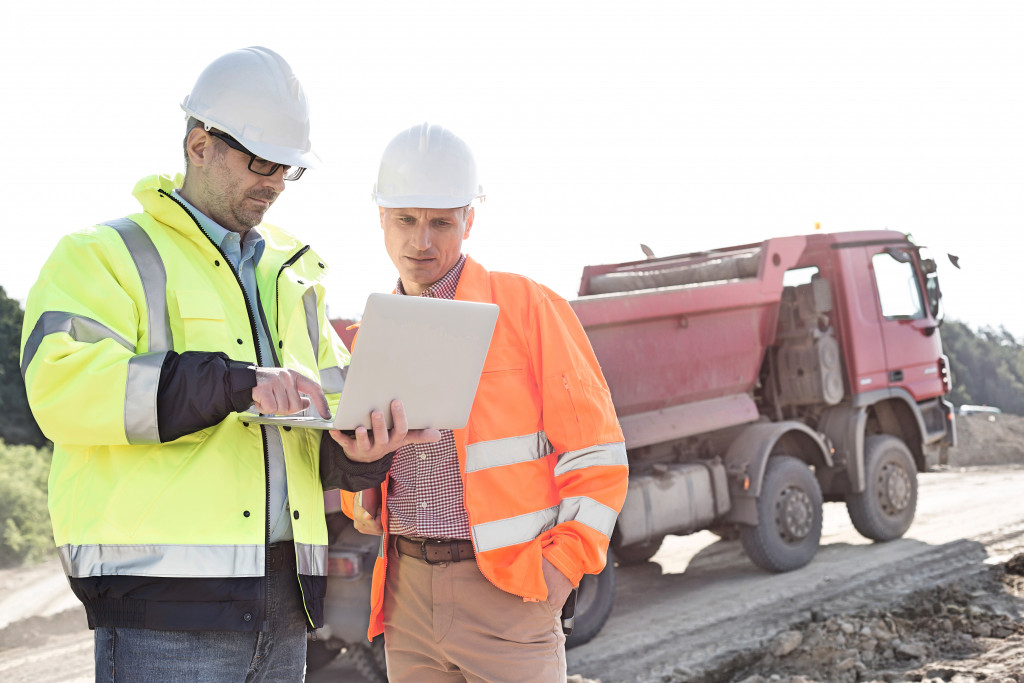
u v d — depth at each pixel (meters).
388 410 1.79
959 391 36.59
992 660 4.69
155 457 1.74
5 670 6.00
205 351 1.71
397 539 2.36
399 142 2.36
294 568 1.96
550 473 2.33
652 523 6.05
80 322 1.69
